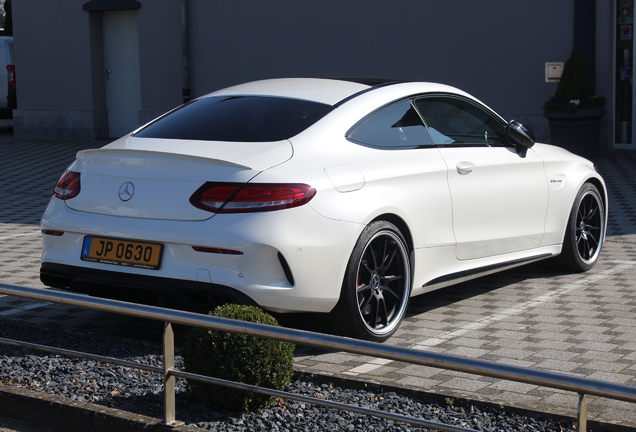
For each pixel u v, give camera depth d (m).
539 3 13.28
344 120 4.81
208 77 16.61
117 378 4.27
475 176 5.43
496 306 5.59
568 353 4.53
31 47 18.39
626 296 5.79
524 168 5.88
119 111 18.25
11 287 3.61
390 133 5.02
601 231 6.75
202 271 4.25
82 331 5.09
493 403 3.73
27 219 9.34
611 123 13.52
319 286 4.36
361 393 3.99
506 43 13.63
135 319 5.40
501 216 5.67
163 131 4.92
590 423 3.47
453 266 5.35
